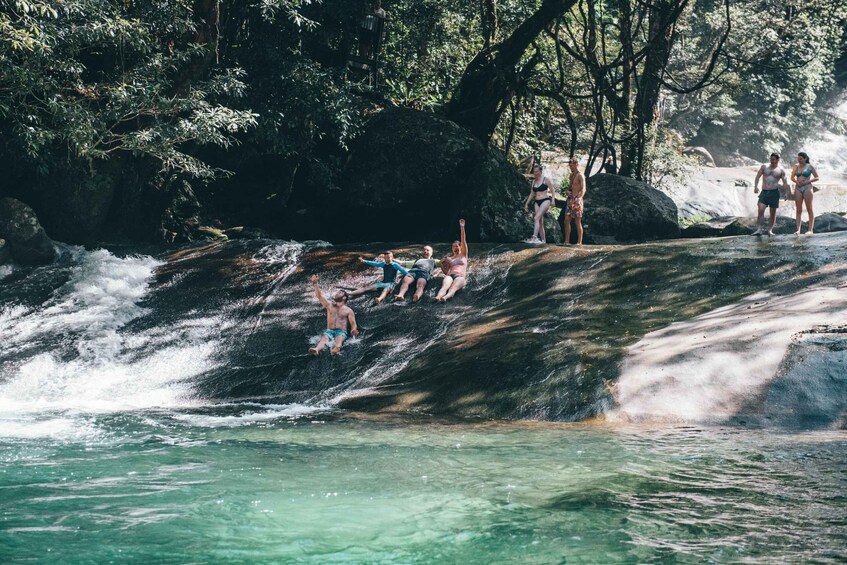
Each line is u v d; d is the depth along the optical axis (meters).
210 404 11.55
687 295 12.78
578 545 5.18
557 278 14.07
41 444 8.59
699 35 41.62
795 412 9.27
